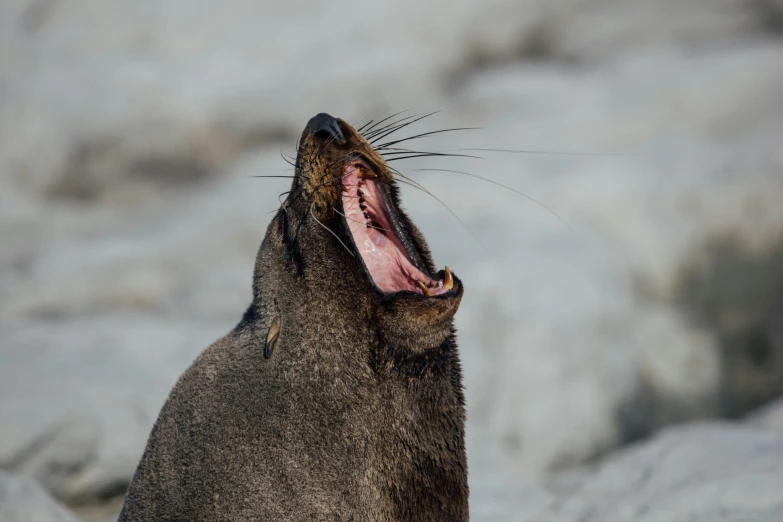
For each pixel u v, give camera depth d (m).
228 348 18.58
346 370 17.55
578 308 51.38
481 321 49.06
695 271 61.81
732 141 70.19
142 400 37.16
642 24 88.19
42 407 35.19
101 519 34.06
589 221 61.59
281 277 18.22
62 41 89.06
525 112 75.25
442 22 88.31
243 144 81.88
